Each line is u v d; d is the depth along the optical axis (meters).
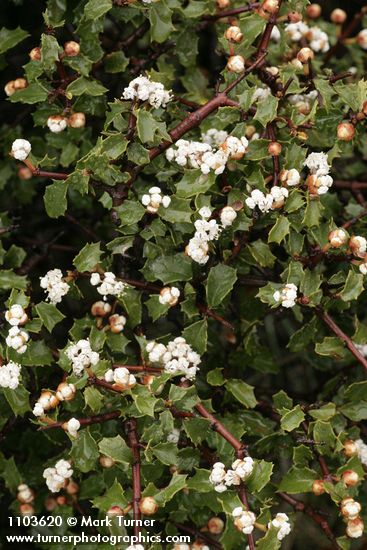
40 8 0.76
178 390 0.61
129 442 0.62
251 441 0.68
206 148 0.63
